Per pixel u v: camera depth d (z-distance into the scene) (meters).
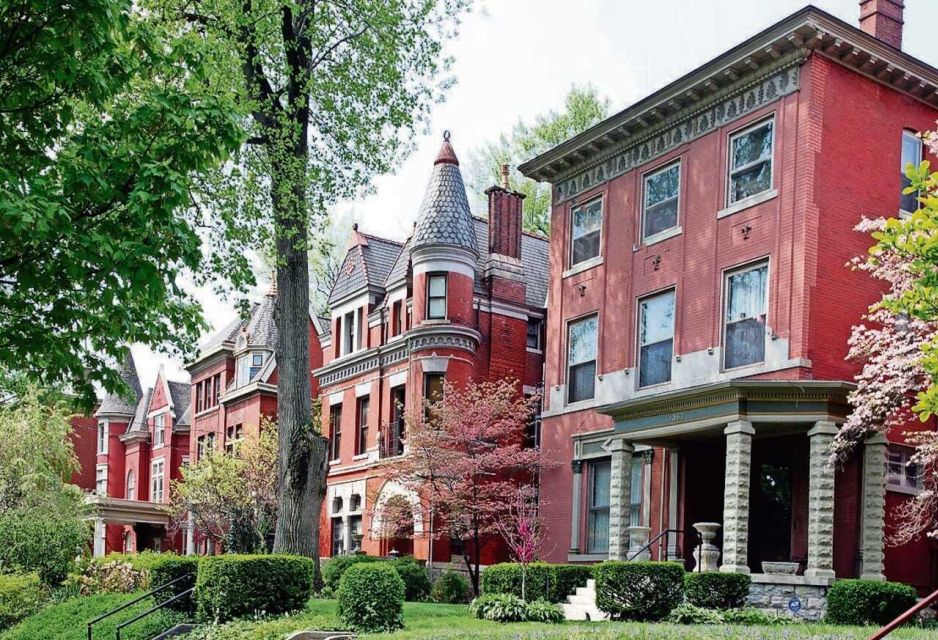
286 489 22.88
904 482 22.30
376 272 39.28
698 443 24.50
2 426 35.94
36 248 11.75
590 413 27.61
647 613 18.64
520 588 21.98
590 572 22.83
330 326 44.59
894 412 20.03
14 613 26.06
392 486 33.97
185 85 13.95
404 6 23.48
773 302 22.39
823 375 21.67
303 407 23.23
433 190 34.56
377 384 36.69
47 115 12.30
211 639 18.11
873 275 20.12
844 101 22.88
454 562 31.92
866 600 17.98
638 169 27.12
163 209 11.81
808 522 20.73
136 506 49.62
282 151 21.84
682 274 25.12
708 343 23.98
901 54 23.11
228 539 37.47
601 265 27.97
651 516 24.98
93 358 13.04
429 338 33.25
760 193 23.20
